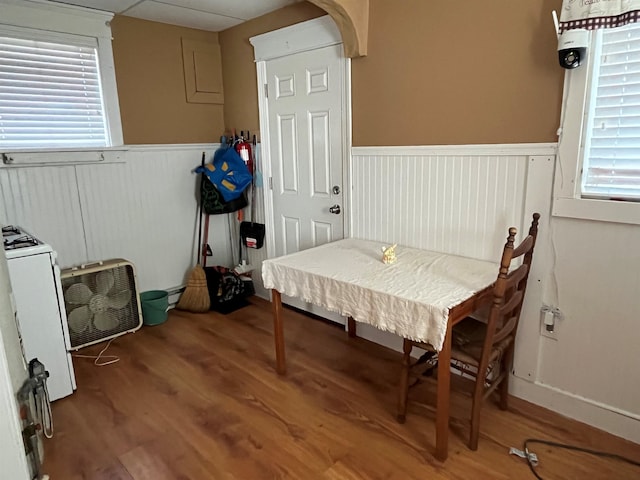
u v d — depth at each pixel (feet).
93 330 9.55
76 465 5.97
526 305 6.96
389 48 8.04
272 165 11.23
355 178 9.18
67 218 9.80
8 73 8.84
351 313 6.45
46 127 9.43
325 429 6.60
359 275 6.75
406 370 6.51
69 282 9.20
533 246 6.40
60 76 9.48
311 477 5.66
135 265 11.10
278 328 8.03
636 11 5.19
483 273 6.69
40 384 3.75
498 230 7.14
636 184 5.81
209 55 11.73
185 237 12.01
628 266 5.90
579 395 6.64
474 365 5.90
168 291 11.73
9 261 6.86
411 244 8.45
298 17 9.64
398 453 6.06
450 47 7.19
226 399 7.46
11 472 2.88
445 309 5.33
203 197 11.48
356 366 8.48
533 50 6.31
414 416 6.86
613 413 6.30
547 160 6.40
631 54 5.57
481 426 6.57
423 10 7.42
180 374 8.32
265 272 7.73
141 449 6.26
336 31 8.87
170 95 11.18
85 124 9.96
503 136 6.84
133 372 8.43
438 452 5.88
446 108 7.43
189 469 5.86
